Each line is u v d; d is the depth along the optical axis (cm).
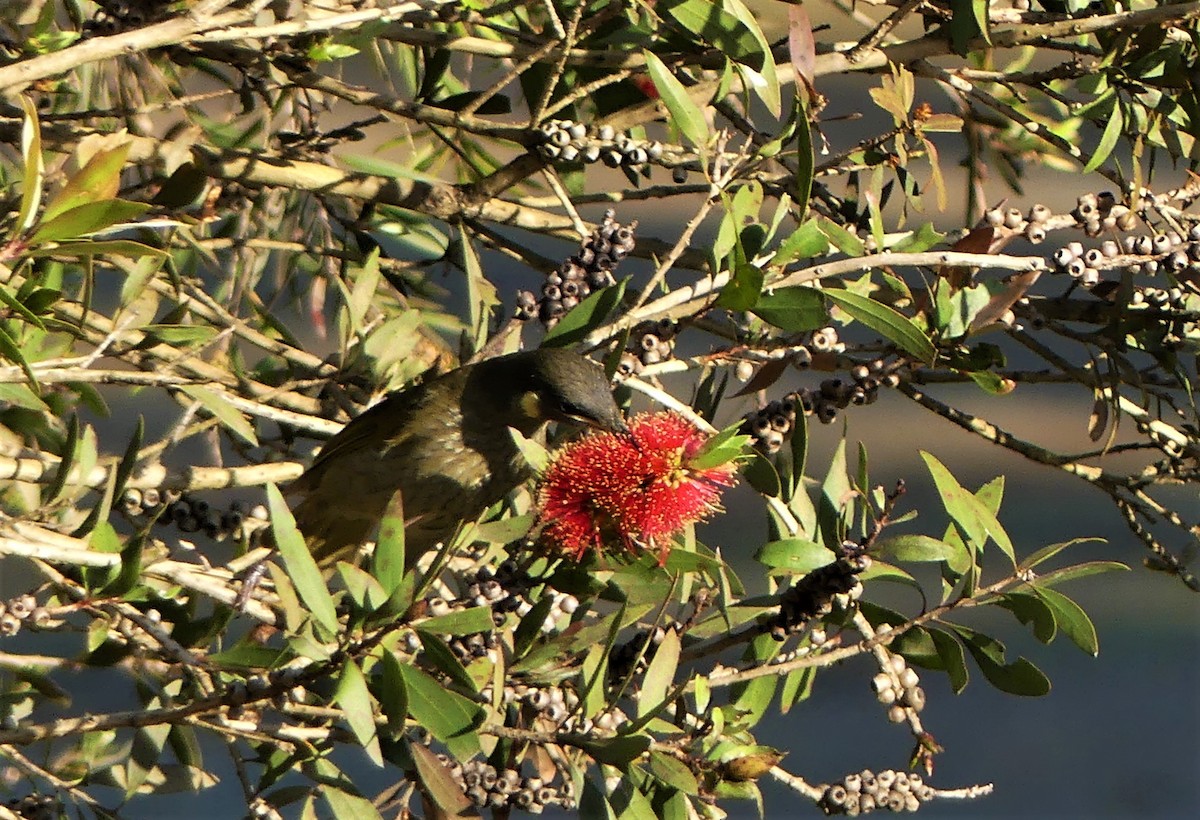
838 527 714
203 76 1170
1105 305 901
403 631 564
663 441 626
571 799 621
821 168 866
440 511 887
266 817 612
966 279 779
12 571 901
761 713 704
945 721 2458
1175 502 1895
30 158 531
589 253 804
